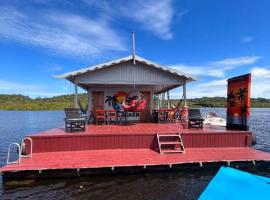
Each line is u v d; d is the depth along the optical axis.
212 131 9.70
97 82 11.88
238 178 4.90
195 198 6.35
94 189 6.84
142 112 14.70
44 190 6.79
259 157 8.17
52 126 32.12
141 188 6.91
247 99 10.04
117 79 12.00
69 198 6.36
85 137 8.88
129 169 7.74
